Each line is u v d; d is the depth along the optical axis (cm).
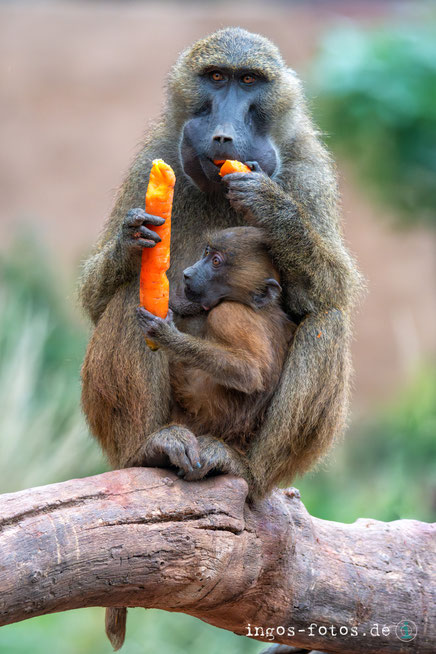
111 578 748
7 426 1836
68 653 1529
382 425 2308
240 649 1554
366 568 902
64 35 3997
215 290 874
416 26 2581
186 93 948
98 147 3881
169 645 1562
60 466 1842
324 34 2605
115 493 772
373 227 3719
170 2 4772
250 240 877
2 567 691
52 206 3778
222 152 887
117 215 971
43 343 2058
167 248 829
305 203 945
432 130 2402
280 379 876
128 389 863
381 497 1761
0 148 3809
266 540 850
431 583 911
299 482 1984
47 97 3909
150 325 821
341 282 907
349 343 920
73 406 1956
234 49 934
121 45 4009
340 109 2411
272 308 888
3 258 2330
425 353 3294
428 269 3734
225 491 815
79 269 1048
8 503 726
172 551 772
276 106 943
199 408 892
